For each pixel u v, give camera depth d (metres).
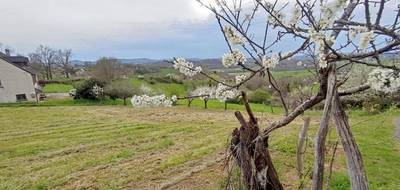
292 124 20.88
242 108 35.25
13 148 16.09
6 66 42.81
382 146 13.39
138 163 12.73
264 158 4.04
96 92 39.75
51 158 14.12
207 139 17.42
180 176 10.86
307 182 7.63
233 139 4.32
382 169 10.33
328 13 2.10
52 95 51.88
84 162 13.05
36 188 10.33
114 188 10.08
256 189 3.99
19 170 12.35
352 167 2.84
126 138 18.12
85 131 20.72
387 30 1.99
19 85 43.78
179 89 26.31
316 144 2.80
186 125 22.94
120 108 34.94
